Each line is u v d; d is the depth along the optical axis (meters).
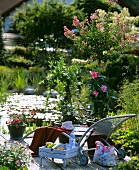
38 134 7.96
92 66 13.15
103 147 7.51
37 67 20.61
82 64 13.91
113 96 10.12
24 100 14.62
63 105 10.07
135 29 15.57
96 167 7.36
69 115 9.98
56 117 11.05
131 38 13.27
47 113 11.80
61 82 10.16
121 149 7.85
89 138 8.00
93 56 13.14
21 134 9.13
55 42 23.67
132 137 8.64
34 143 7.95
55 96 15.30
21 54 24.08
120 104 10.70
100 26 12.93
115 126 7.79
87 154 8.05
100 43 12.98
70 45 22.03
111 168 7.29
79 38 13.03
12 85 18.22
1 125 10.54
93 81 9.85
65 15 23.78
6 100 14.58
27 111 11.37
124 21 15.27
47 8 24.02
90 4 26.73
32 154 7.85
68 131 7.98
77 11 24.50
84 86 11.84
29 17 24.47
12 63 22.23
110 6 13.40
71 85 10.14
